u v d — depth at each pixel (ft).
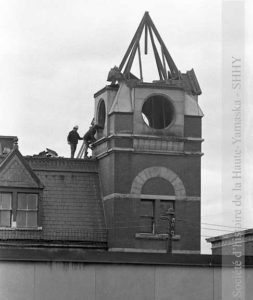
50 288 106.01
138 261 108.37
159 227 201.05
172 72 212.02
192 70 210.59
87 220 201.57
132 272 108.17
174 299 108.47
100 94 210.59
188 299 108.68
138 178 201.98
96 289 107.14
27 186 195.52
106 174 204.54
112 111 202.39
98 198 205.26
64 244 197.26
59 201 202.59
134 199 200.85
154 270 108.68
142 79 207.72
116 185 199.93
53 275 106.32
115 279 107.76
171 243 193.16
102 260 107.76
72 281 106.63
